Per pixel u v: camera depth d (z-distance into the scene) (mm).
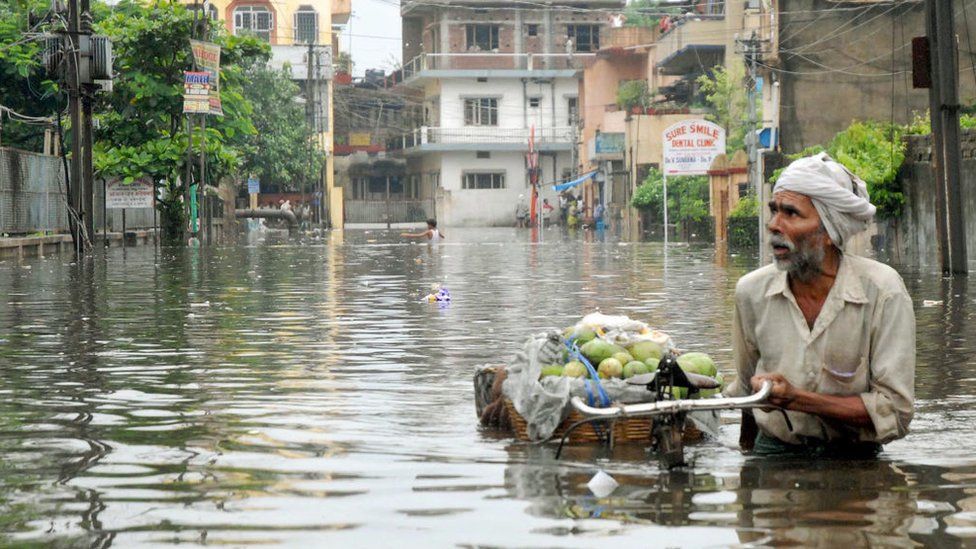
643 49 74875
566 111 89625
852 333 5520
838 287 5531
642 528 4359
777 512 4574
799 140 38094
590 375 6152
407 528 4387
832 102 38031
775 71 38281
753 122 44469
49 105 43938
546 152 90250
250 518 4551
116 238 43594
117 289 18797
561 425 6102
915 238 28688
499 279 21234
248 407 7289
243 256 32344
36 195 34594
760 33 46875
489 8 87938
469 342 11078
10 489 5059
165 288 19047
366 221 93625
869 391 5562
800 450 5754
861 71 37969
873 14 37844
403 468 5449
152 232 47844
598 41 89938
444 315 13969
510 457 5691
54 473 5379
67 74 31922
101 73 32094
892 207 29391
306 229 72875
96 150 40344
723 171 45406
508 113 89188
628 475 5262
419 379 8578
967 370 8922
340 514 4598
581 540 4203
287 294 17688
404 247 40312
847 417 5410
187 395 7801
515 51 88875
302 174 78188
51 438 6262
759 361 5793
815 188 5434
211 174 42844
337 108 96250
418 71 91062
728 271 23203
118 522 4508
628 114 66688
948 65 20172
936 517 4484
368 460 5637
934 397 7613
